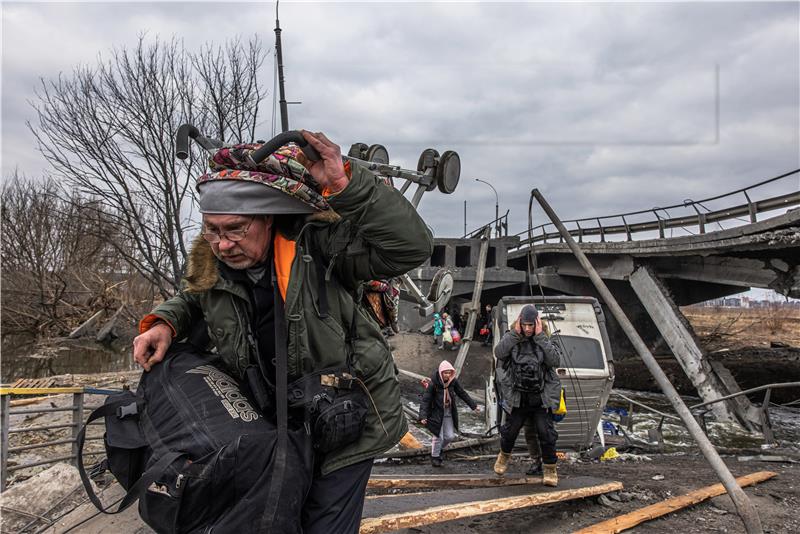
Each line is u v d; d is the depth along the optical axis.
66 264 28.59
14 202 29.31
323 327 1.80
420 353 25.33
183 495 1.57
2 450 5.43
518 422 5.82
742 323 44.28
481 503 4.16
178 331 2.09
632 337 4.82
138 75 11.30
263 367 1.85
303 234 1.79
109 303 28.44
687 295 26.59
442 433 8.31
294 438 1.70
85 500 3.84
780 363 22.34
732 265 17.30
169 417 1.77
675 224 19.53
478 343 28.14
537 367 5.55
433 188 3.84
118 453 1.86
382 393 1.95
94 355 22.36
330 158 1.65
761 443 12.28
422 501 4.64
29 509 3.75
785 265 15.35
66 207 19.39
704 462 8.58
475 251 33.69
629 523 4.56
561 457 8.72
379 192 1.71
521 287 34.69
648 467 7.93
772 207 14.77
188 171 11.38
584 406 8.69
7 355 21.88
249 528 1.58
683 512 5.04
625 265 22.02
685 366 17.38
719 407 15.22
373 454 1.89
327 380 1.81
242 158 1.74
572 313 9.19
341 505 1.84
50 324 27.22
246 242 1.73
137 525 3.10
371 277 1.89
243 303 1.86
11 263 28.19
